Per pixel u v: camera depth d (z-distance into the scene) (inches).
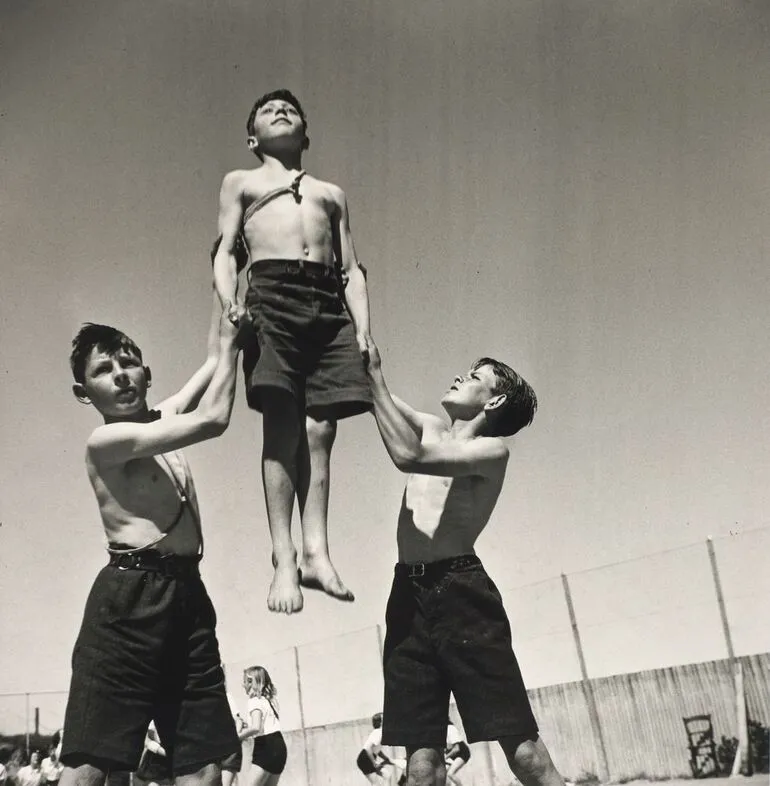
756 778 250.1
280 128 142.6
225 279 136.4
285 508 132.3
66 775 124.8
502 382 159.0
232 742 131.4
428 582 147.1
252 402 139.2
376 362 138.4
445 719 147.0
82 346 136.0
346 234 144.9
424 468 140.3
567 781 283.6
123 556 128.4
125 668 125.5
